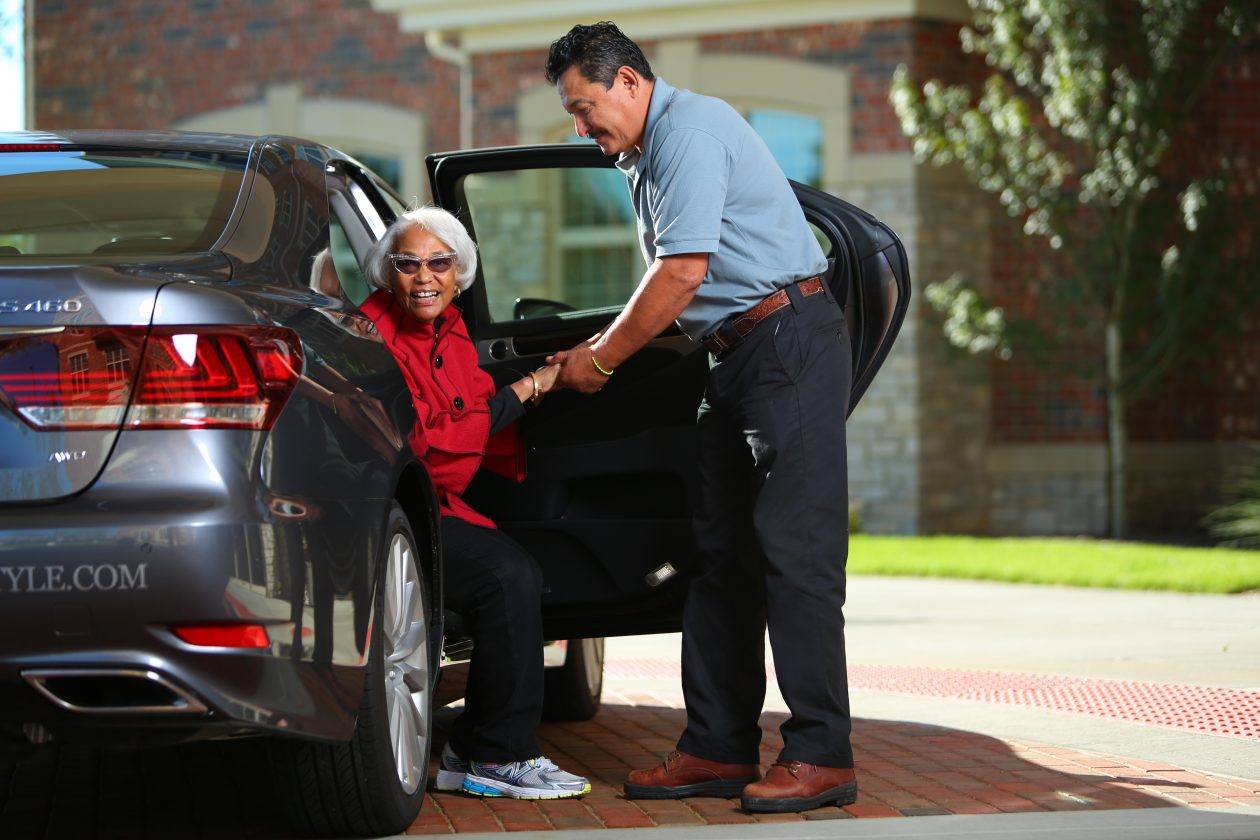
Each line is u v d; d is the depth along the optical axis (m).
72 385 6.04
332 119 32.50
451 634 8.70
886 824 7.56
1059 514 26.77
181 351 6.11
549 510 9.04
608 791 8.59
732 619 8.40
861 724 10.53
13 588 5.91
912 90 25.11
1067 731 10.12
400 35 32.09
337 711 6.59
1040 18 25.20
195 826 7.84
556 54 8.15
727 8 26.89
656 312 8.03
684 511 8.91
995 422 27.16
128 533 5.95
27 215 7.21
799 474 8.00
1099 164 24.92
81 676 5.96
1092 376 26.06
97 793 8.66
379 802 7.18
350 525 6.69
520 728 8.31
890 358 26.25
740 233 8.02
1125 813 7.71
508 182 28.39
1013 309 27.09
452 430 8.24
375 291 8.41
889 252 8.80
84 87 33.66
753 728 8.41
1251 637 14.40
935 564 21.11
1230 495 26.83
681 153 7.95
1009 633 15.24
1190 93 25.31
